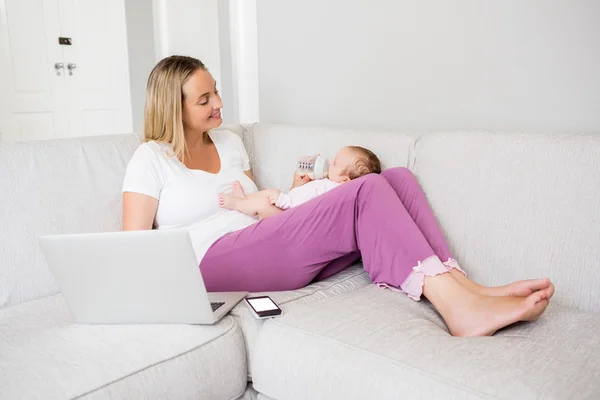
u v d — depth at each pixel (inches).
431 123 85.4
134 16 178.7
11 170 58.8
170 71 65.2
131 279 47.6
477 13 77.1
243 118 113.0
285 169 81.4
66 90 165.8
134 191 61.3
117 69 177.0
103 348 45.3
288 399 47.1
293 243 58.5
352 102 94.7
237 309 54.4
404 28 85.4
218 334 49.3
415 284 53.7
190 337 48.0
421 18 83.2
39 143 62.4
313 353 45.7
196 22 187.6
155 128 66.5
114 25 173.9
